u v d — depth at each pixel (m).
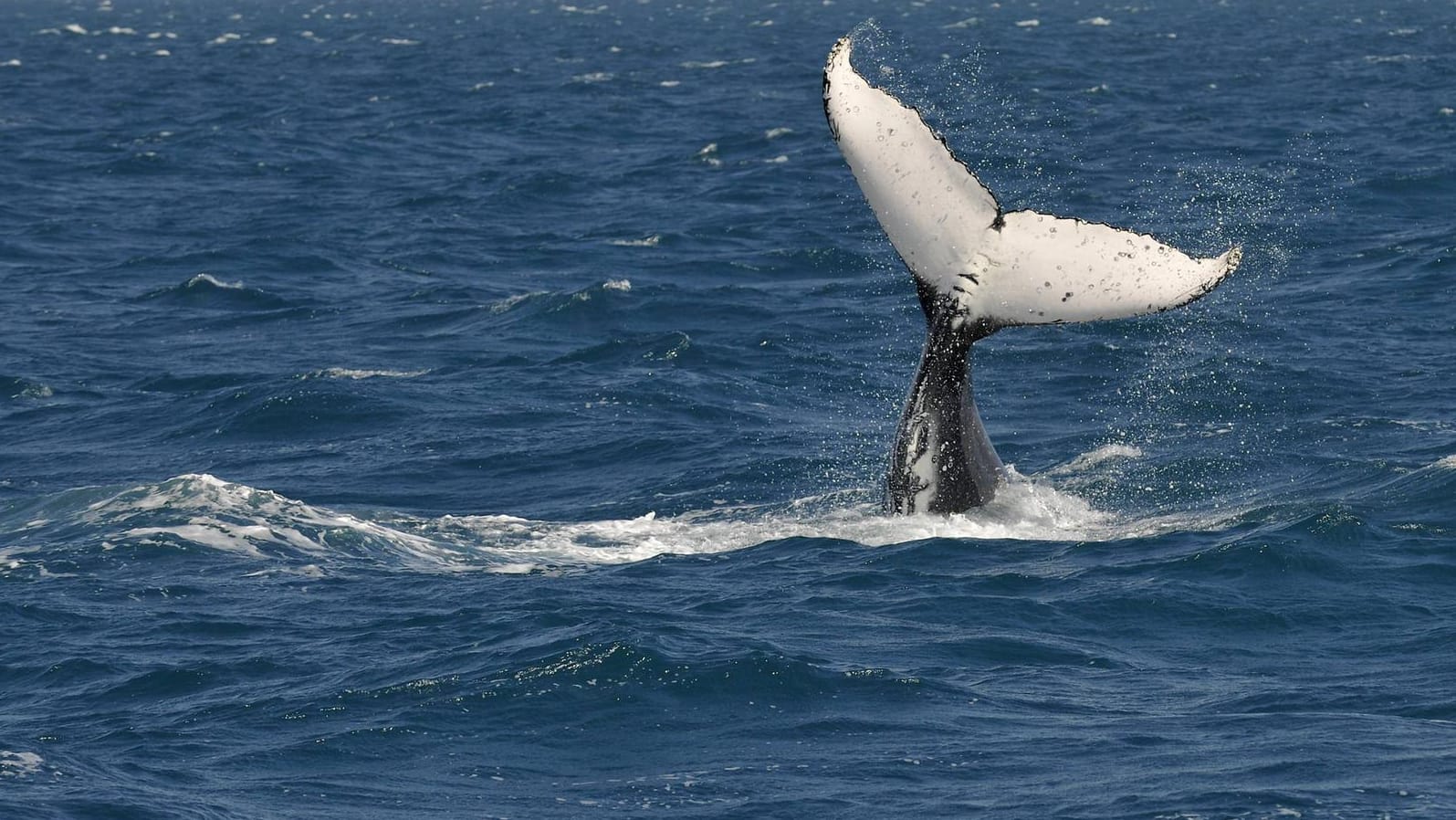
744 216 163.62
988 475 64.25
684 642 51.56
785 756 43.38
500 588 58.88
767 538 64.69
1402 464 71.62
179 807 40.06
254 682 50.22
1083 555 59.94
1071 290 55.97
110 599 58.84
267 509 68.69
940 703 46.88
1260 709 45.62
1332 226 141.12
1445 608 53.91
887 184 57.47
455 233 160.25
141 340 116.38
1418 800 38.69
